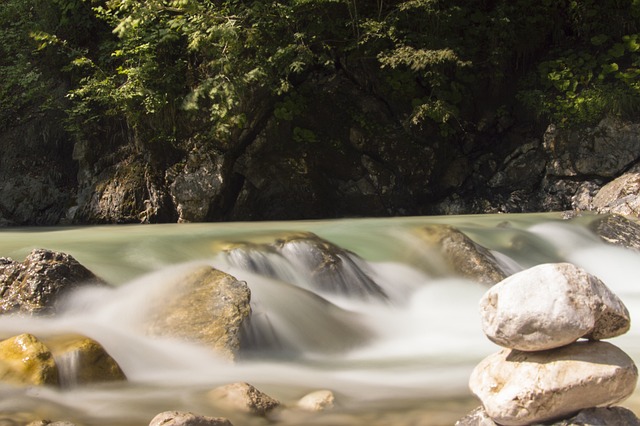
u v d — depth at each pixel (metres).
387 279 8.56
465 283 8.76
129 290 6.75
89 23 15.68
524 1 17.69
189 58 15.09
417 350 6.52
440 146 17.12
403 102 16.94
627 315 3.63
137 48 14.50
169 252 8.05
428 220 12.05
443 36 16.81
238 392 4.58
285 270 7.98
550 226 11.59
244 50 15.05
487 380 3.86
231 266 7.70
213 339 5.81
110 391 4.86
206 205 14.84
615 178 16.19
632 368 3.62
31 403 4.41
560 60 17.39
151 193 14.90
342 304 7.79
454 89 16.92
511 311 3.64
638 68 17.16
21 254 7.93
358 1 16.30
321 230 10.01
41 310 6.23
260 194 15.64
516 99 17.75
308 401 4.65
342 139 16.34
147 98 14.54
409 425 4.32
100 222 14.80
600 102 16.52
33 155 15.45
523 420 3.67
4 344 4.83
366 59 16.62
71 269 6.65
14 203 14.97
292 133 15.89
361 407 4.68
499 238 10.65
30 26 15.66
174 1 14.23
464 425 3.97
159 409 4.49
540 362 3.70
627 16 17.59
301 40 15.07
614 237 11.56
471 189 17.20
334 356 6.25
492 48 17.31
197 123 14.99
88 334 5.62
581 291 3.59
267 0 15.03
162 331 5.92
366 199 16.41
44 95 15.60
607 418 3.63
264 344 6.21
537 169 16.91
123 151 15.31
